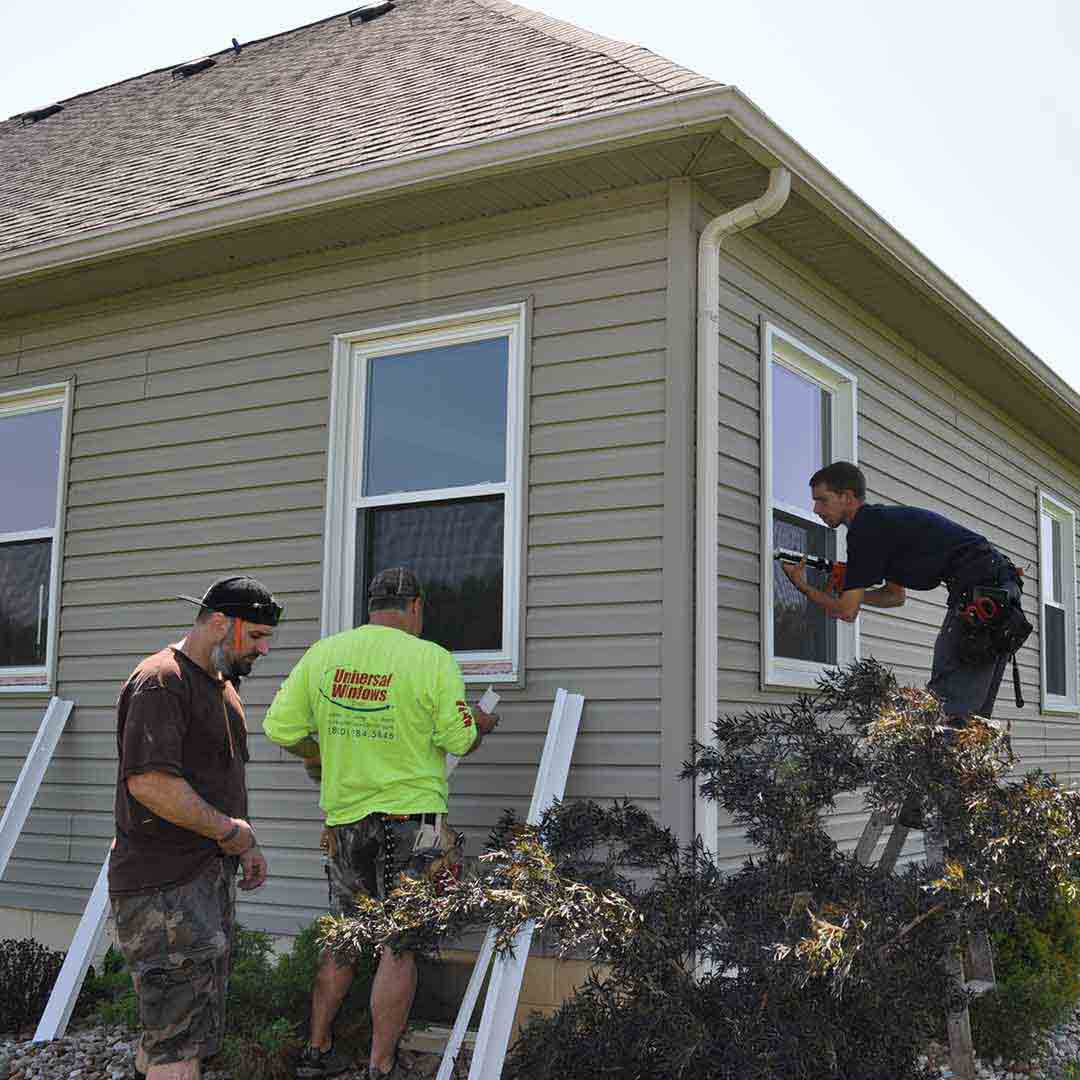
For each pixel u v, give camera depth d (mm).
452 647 5680
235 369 6430
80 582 6828
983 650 5180
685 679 5023
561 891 3770
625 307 5379
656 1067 3590
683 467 5145
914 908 3736
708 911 3900
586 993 3855
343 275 6141
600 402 5375
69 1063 5117
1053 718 10102
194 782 3889
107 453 6820
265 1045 4703
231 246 6145
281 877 5902
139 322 6801
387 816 4594
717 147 4973
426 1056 5078
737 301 5594
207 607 3992
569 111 5254
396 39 8516
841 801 6332
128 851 3799
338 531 6023
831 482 5496
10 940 6133
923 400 7750
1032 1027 5340
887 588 5871
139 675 3859
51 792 6766
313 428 6145
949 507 8055
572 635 5297
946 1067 5090
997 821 3848
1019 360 7902
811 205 5492
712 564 5141
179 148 7797
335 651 4754
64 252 6367
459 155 5242
